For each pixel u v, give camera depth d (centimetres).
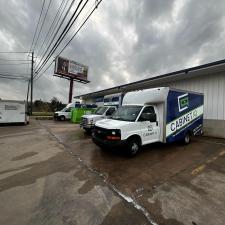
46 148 802
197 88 1144
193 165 562
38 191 396
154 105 746
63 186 421
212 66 904
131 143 644
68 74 3572
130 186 422
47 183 439
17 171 521
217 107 1031
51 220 294
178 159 625
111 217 303
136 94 817
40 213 313
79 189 406
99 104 2616
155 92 736
